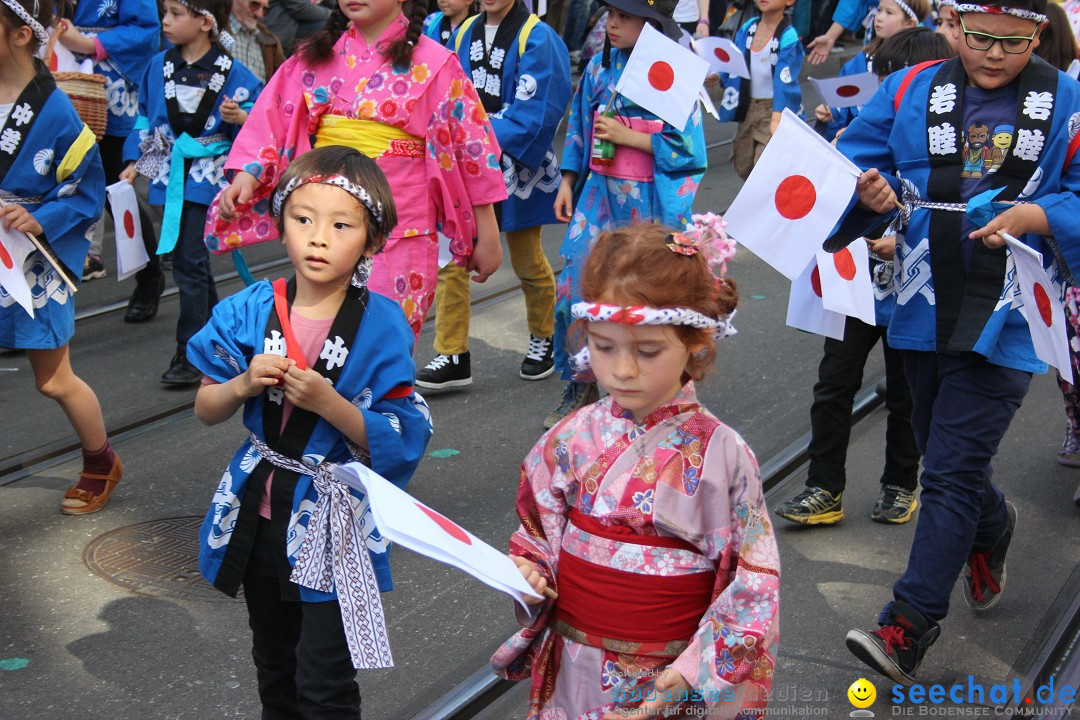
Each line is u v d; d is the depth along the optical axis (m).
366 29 3.98
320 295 2.59
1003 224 3.03
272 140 4.05
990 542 3.65
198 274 5.67
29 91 3.94
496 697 3.33
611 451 2.15
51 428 5.23
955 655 3.58
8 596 3.79
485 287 7.36
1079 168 3.13
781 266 3.14
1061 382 4.88
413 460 2.61
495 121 5.48
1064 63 3.99
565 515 2.24
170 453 4.96
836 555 4.22
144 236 6.49
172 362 5.76
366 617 2.50
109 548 4.14
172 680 3.36
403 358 2.60
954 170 3.22
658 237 2.10
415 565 4.09
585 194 5.21
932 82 3.29
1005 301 3.18
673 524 2.10
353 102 3.97
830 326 4.18
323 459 2.54
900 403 4.36
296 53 4.07
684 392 2.18
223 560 2.58
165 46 8.13
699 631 2.06
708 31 12.04
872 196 3.17
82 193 4.08
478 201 4.15
